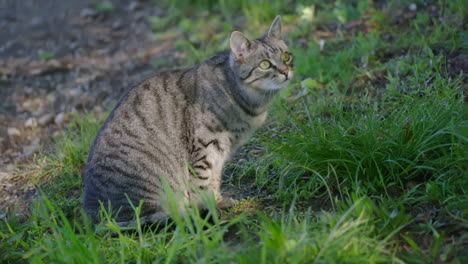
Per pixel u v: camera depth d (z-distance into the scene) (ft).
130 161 14.12
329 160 13.70
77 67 27.07
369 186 13.46
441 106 14.61
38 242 13.14
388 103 17.29
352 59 21.09
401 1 23.53
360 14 23.30
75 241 11.56
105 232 13.83
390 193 13.55
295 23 25.75
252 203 14.69
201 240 12.07
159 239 12.66
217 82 14.48
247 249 11.40
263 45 14.79
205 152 14.42
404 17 22.79
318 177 14.42
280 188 14.44
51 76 26.37
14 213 15.48
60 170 18.25
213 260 11.14
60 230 12.42
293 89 20.61
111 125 14.52
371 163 13.87
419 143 13.74
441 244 11.28
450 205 12.14
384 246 11.27
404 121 14.30
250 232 13.01
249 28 27.02
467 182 12.37
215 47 25.81
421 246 11.42
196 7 32.12
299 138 14.82
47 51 29.32
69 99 24.09
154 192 14.32
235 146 15.24
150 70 25.72
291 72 15.24
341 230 11.09
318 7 26.27
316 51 21.42
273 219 12.80
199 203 14.61
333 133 14.67
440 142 13.85
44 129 21.95
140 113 14.48
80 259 11.39
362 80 19.60
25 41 30.94
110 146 14.26
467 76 17.69
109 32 31.17
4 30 32.78
